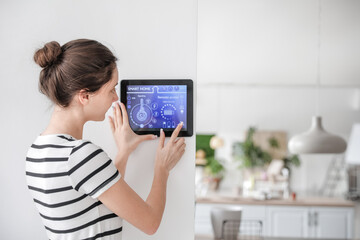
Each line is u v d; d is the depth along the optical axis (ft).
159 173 3.97
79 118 3.53
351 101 29.27
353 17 13.50
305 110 29.96
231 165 31.27
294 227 18.24
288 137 30.58
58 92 3.37
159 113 4.42
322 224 18.25
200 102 30.07
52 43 3.39
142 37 4.59
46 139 3.40
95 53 3.35
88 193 3.27
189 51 4.55
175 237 4.51
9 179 4.75
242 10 12.83
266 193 19.48
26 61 4.73
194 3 4.57
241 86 28.96
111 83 3.52
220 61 19.45
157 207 3.65
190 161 4.45
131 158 4.54
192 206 4.49
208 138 30.99
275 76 23.34
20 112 4.74
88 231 3.43
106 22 4.63
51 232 3.53
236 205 18.16
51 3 4.70
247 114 30.40
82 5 4.67
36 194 3.46
